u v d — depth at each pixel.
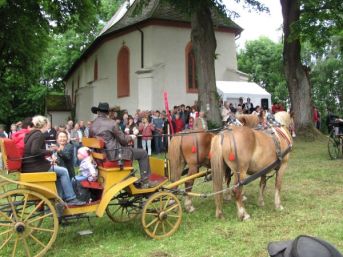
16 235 6.63
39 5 23.41
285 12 23.67
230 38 29.52
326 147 19.84
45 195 6.62
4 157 6.60
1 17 23.84
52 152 7.52
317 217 8.34
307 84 23.80
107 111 7.62
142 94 26.78
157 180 8.04
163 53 27.05
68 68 49.44
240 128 8.35
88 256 6.63
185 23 27.55
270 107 26.50
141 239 7.44
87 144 7.48
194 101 27.31
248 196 10.62
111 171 7.25
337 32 23.19
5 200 10.09
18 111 45.22
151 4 28.34
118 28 28.67
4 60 27.83
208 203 9.90
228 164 8.16
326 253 1.64
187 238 7.36
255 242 6.97
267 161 8.54
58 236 7.77
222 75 29.11
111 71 30.78
